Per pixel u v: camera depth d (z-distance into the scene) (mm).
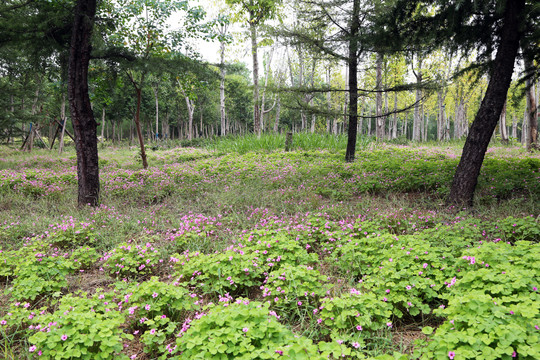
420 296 3633
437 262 3893
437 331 2691
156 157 18328
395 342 3072
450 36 7215
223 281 3904
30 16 8805
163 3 10273
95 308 3447
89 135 7910
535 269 3447
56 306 3828
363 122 52125
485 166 9742
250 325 2770
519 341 2311
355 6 10312
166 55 10094
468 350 2359
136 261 4766
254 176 10586
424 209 6879
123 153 22516
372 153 14406
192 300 3664
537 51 7195
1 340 3139
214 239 5879
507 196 7336
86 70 7809
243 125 64375
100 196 8406
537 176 7902
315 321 3330
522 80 8242
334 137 18672
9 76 17891
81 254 4996
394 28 7512
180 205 8305
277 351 2471
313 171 10508
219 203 7957
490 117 6387
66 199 8711
